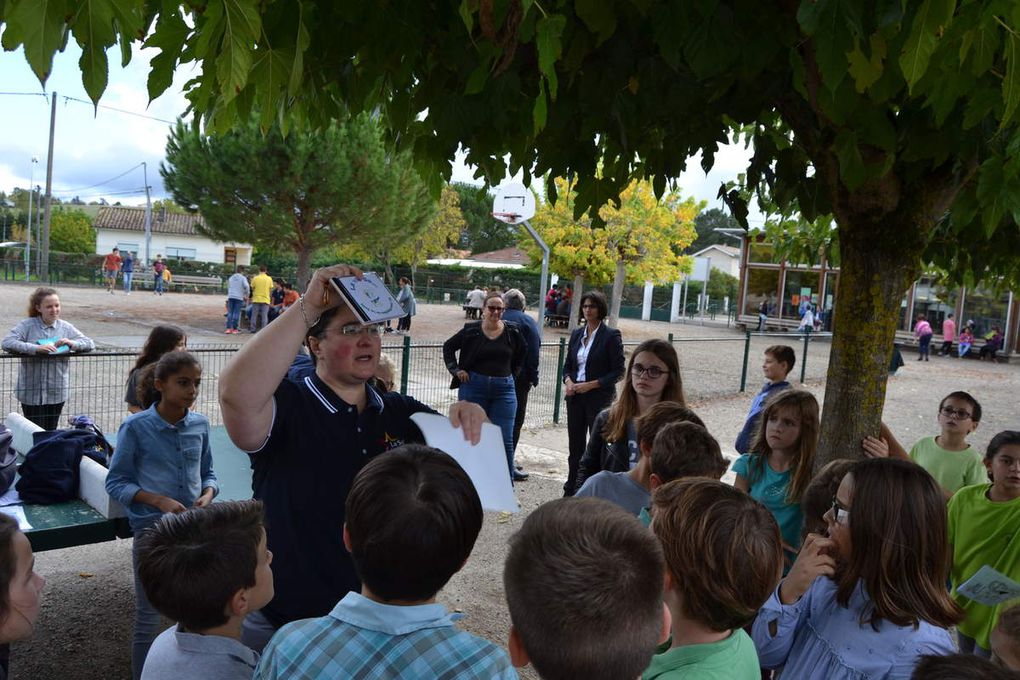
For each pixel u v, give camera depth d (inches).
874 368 131.3
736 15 102.3
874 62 86.2
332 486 85.5
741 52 103.7
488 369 271.3
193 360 134.0
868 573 74.1
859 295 131.2
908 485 74.8
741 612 65.1
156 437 131.7
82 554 202.8
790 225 228.2
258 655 81.9
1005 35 83.8
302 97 135.2
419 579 56.6
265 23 82.7
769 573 66.0
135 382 175.0
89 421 178.9
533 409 454.6
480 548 221.1
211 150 840.3
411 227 1008.9
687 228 901.2
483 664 55.6
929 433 460.8
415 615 57.1
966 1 73.2
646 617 51.6
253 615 85.9
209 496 138.6
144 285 1453.0
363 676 53.6
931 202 128.0
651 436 118.3
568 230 866.8
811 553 79.3
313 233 925.2
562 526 54.2
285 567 84.0
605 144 153.9
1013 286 210.1
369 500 57.6
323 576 84.4
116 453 130.2
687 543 66.2
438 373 507.8
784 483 138.3
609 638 49.8
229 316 770.8
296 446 85.3
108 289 1317.7
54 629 158.4
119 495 127.6
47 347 232.7
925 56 71.0
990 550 116.5
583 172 139.3
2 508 143.4
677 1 94.0
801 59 103.5
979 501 119.5
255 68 83.3
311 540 84.3
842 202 131.6
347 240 970.1
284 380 88.2
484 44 94.9
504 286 1606.8
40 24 50.9
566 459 335.9
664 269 901.8
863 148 117.1
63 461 153.5
